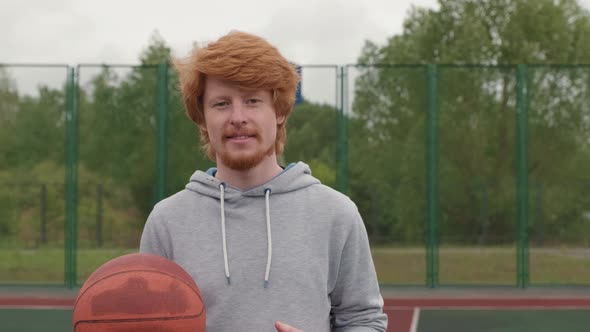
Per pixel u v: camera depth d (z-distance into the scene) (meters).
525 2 23.80
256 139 2.06
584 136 14.19
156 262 1.99
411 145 13.70
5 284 12.55
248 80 2.00
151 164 13.71
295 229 2.11
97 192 14.52
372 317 2.21
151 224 2.22
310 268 2.08
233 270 2.07
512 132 14.13
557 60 23.77
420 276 13.30
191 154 13.15
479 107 14.14
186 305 1.93
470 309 10.66
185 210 2.19
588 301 11.29
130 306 1.88
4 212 14.59
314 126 13.19
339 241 2.14
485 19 24.28
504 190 15.14
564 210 15.50
